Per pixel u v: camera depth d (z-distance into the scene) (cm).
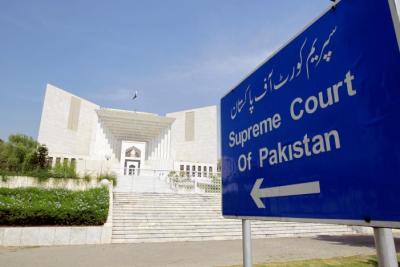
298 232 1482
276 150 241
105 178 2041
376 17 164
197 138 3962
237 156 303
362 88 168
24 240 1122
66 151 3325
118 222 1375
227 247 1085
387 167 147
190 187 2291
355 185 164
